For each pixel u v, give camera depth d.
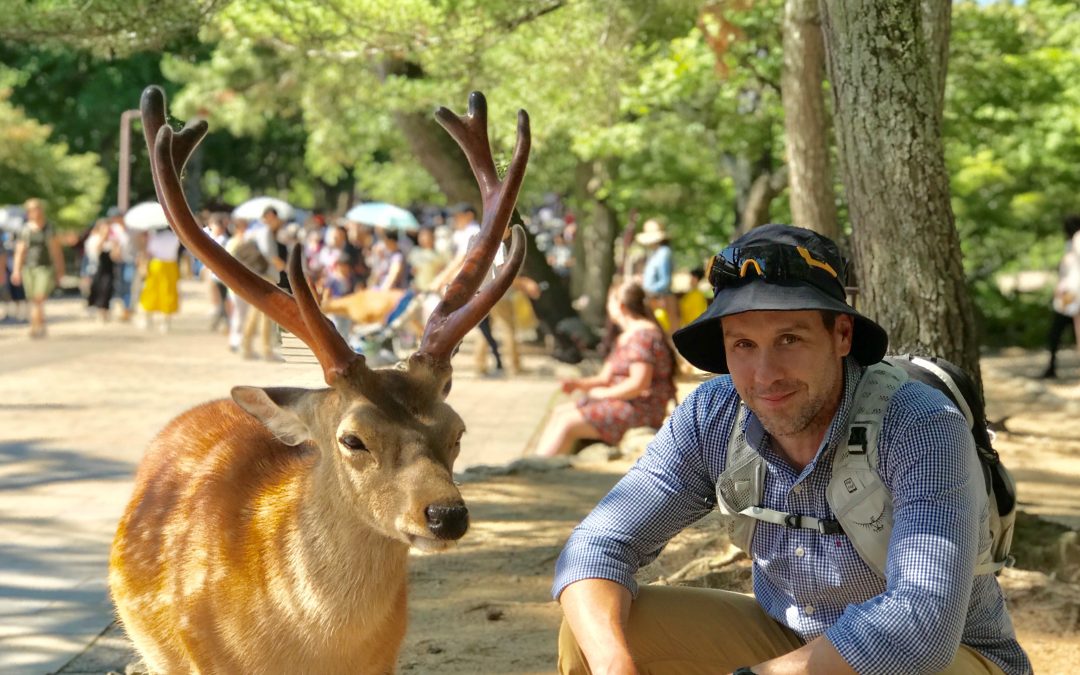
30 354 14.66
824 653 2.36
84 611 5.10
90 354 14.73
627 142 12.07
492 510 6.71
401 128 15.23
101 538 6.35
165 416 10.34
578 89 10.94
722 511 2.70
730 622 2.80
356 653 3.10
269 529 3.11
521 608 4.93
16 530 6.48
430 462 2.86
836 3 5.42
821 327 2.50
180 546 3.29
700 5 10.41
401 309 12.80
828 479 2.54
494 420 10.67
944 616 2.31
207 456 3.50
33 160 25.62
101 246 19.12
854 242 5.58
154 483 3.59
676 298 14.70
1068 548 5.21
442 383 3.04
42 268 16.70
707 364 2.77
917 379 2.69
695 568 5.06
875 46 5.33
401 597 3.17
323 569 3.03
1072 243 13.23
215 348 15.69
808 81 8.80
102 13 7.95
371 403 2.92
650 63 12.16
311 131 24.22
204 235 3.12
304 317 2.98
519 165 3.34
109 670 4.41
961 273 5.48
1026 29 15.43
